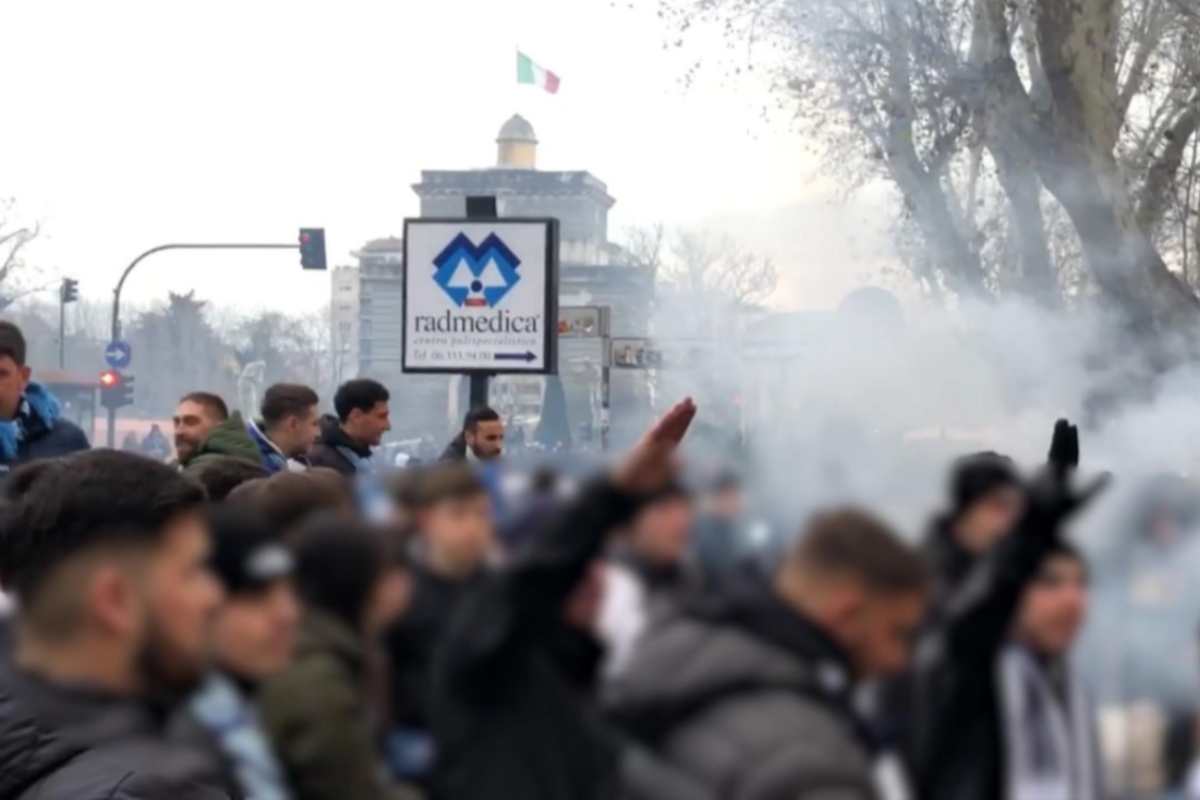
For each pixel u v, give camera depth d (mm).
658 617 2680
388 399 11805
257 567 2902
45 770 3656
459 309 14844
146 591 3361
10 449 9266
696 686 2645
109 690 3402
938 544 2699
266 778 2828
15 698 3605
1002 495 2654
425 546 2664
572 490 2664
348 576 2699
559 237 14891
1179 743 2557
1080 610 2598
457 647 2625
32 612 3504
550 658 2635
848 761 2623
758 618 2682
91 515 3430
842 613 2672
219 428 9977
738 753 2617
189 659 3236
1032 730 2588
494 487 2664
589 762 2629
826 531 2682
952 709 2629
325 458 11414
